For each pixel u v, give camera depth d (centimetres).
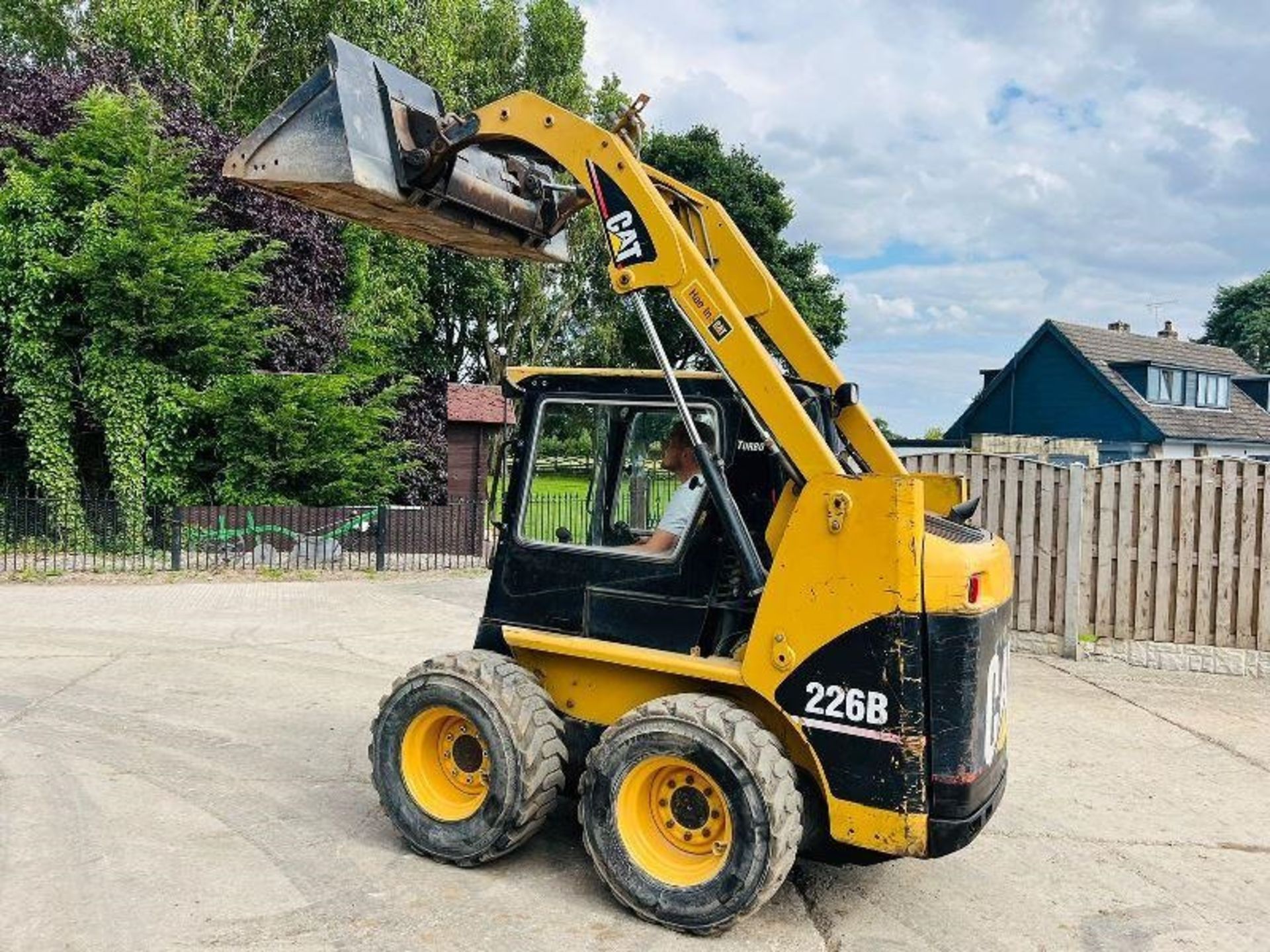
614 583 441
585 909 404
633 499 449
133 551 1423
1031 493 930
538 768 415
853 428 507
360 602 1151
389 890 415
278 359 1711
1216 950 396
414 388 1842
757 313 513
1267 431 3806
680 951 374
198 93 2178
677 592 427
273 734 635
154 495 1477
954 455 958
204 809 502
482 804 424
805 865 467
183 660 833
